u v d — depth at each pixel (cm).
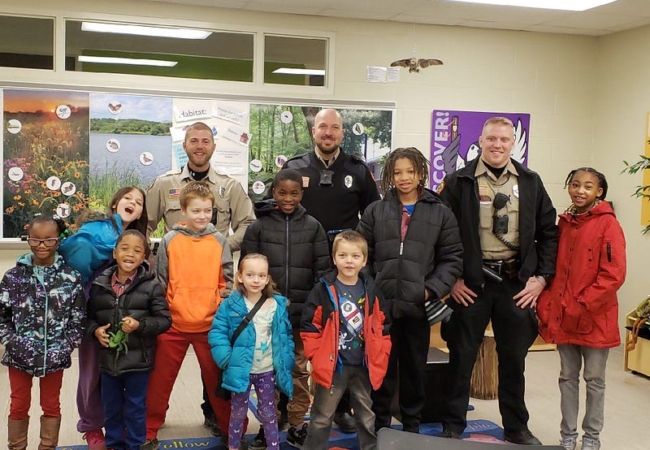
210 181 353
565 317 321
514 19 527
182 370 462
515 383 330
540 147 584
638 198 541
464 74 559
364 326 298
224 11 506
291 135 526
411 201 322
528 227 321
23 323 276
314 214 351
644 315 464
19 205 474
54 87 474
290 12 515
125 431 302
